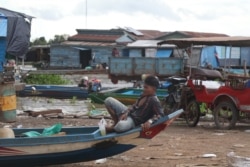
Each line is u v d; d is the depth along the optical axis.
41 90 26.52
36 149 7.64
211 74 16.16
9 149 7.54
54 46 59.53
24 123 14.97
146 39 61.72
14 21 26.02
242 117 13.74
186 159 9.28
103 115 17.17
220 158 9.34
